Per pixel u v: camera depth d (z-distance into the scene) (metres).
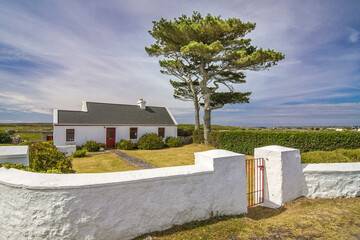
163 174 3.21
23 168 3.76
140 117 22.53
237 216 3.89
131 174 3.08
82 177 2.84
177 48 18.59
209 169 3.66
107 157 14.21
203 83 19.58
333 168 4.90
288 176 4.66
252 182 6.15
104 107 21.77
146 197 3.03
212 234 3.09
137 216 2.96
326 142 9.95
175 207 3.29
